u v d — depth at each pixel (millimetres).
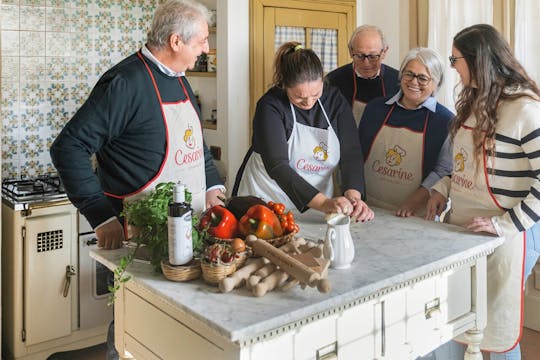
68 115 3750
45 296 3184
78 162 2012
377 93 3170
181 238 1629
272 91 2510
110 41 3857
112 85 2047
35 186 3291
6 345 3242
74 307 3299
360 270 1746
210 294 1557
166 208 1700
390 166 2719
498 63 2117
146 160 2168
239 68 3707
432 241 2043
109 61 3867
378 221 2320
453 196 2346
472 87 2205
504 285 2215
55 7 3637
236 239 1648
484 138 2154
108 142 2141
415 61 2535
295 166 2525
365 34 3068
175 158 2225
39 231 3119
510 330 2250
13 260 3086
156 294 1592
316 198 2256
